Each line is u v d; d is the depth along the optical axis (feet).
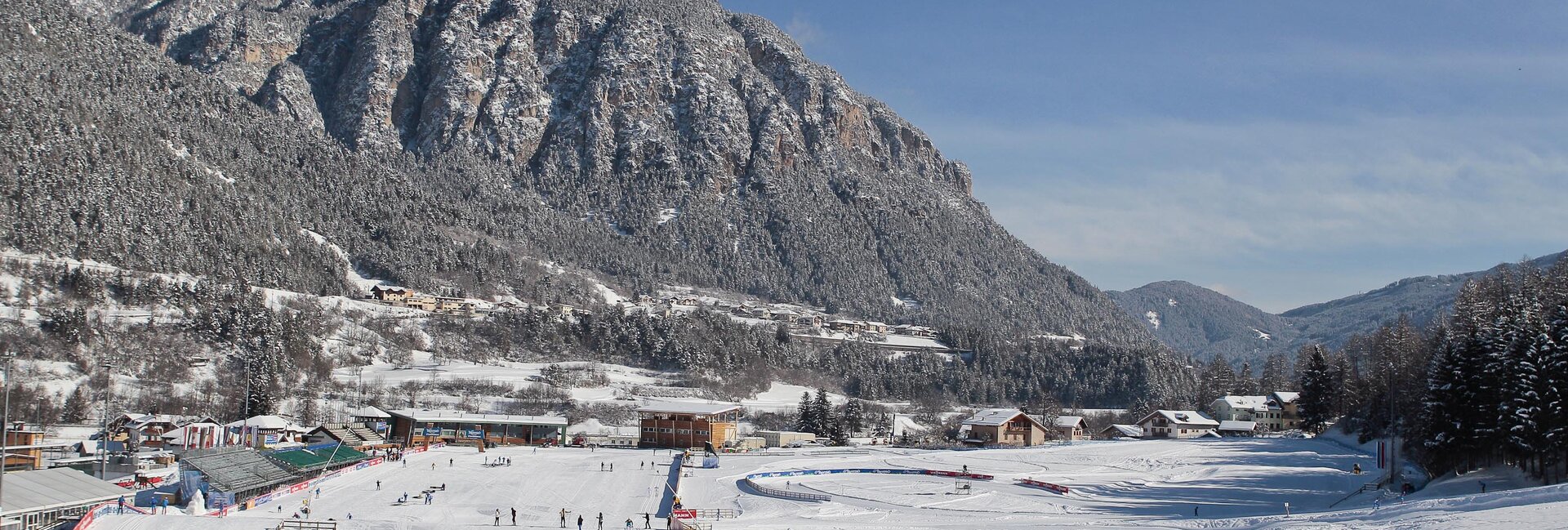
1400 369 614.34
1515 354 400.67
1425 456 469.57
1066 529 343.26
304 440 610.24
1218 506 413.59
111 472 453.99
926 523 366.02
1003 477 514.27
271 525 346.95
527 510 410.52
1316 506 407.64
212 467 413.18
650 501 438.40
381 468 540.11
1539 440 381.60
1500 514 289.12
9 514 310.45
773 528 354.74
